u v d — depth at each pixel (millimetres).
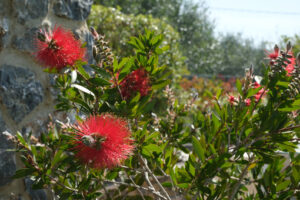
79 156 1100
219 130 1534
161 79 1461
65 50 1172
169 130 1890
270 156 1470
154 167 1574
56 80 1549
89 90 1306
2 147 1727
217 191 1423
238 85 1406
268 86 1398
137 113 1323
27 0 1849
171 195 2111
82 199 1557
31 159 1415
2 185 1739
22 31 1850
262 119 1420
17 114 1814
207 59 20938
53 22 2014
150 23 5918
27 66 1885
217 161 1312
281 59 1376
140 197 2176
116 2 14523
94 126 1064
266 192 1657
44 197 1931
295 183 1580
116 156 1076
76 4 2152
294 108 1371
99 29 5375
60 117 2043
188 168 1417
